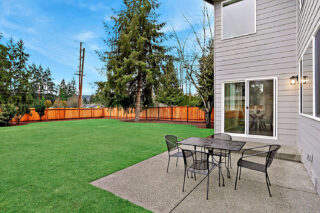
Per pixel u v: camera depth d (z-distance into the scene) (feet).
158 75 43.86
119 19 42.86
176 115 47.67
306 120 11.24
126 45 41.29
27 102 42.68
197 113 44.21
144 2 42.52
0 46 40.32
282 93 16.14
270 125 16.65
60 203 7.14
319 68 8.77
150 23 44.09
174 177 10.04
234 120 18.58
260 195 8.04
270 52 16.75
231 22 18.98
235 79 18.51
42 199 7.43
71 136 22.95
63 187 8.58
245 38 18.03
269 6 16.85
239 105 18.31
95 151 15.47
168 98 58.29
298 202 7.44
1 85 39.14
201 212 6.66
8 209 6.66
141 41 41.34
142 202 7.33
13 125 36.65
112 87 42.27
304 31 12.20
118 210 6.71
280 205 7.20
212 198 7.73
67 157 13.60
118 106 46.62
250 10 17.87
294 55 15.69
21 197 7.57
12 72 41.42
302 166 11.87
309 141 10.34
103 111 65.72
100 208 6.82
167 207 6.99
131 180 9.54
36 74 111.86
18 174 10.14
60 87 142.51
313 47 9.48
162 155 14.40
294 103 15.55
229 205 7.17
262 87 17.13
